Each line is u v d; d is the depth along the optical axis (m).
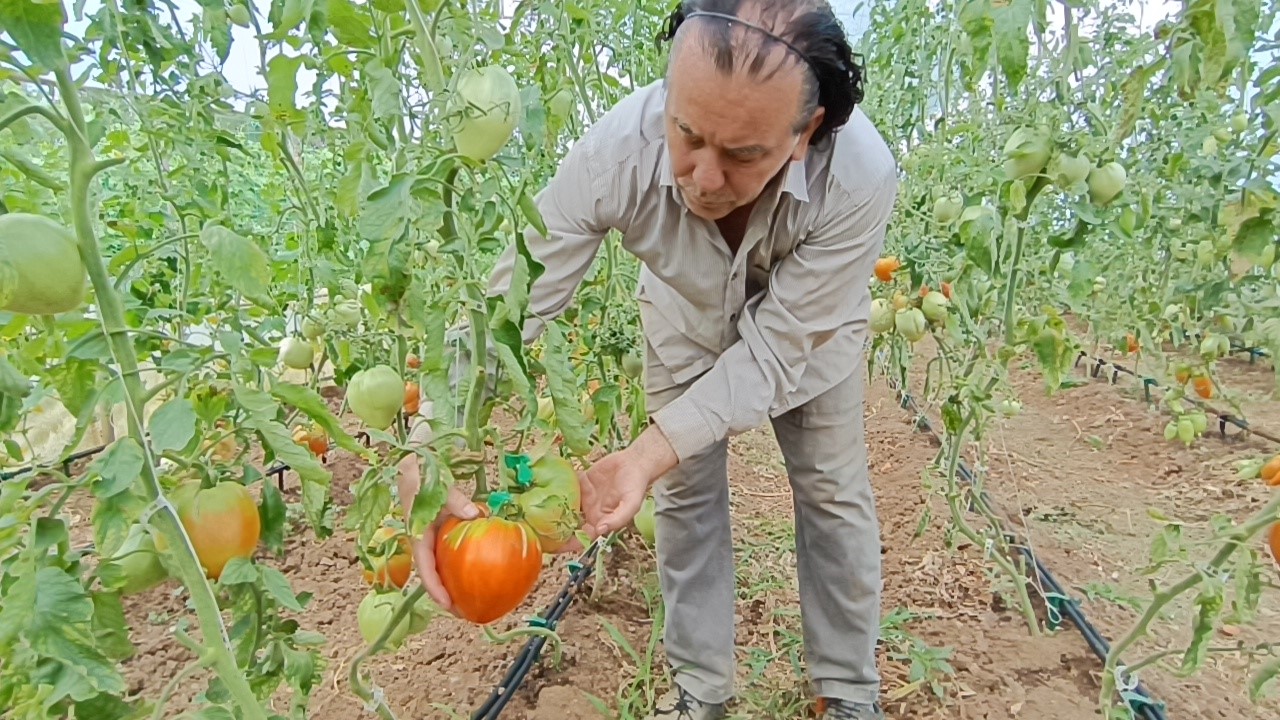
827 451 2.00
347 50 1.42
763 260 1.75
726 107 1.20
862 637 2.15
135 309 1.99
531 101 1.61
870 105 4.81
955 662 2.48
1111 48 2.62
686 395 1.68
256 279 1.00
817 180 1.62
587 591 2.82
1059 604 2.73
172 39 1.94
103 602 1.01
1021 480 3.99
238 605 1.20
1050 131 1.89
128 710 0.99
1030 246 3.27
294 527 3.21
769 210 1.62
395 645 1.50
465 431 1.14
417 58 1.57
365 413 1.41
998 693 2.34
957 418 2.68
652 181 1.65
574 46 2.67
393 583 1.49
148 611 2.71
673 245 1.76
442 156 1.13
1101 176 1.90
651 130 1.63
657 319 2.06
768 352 1.70
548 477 1.28
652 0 3.22
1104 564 3.16
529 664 2.35
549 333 1.20
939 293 3.00
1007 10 1.49
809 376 1.90
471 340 1.19
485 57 1.44
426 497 1.10
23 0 0.78
